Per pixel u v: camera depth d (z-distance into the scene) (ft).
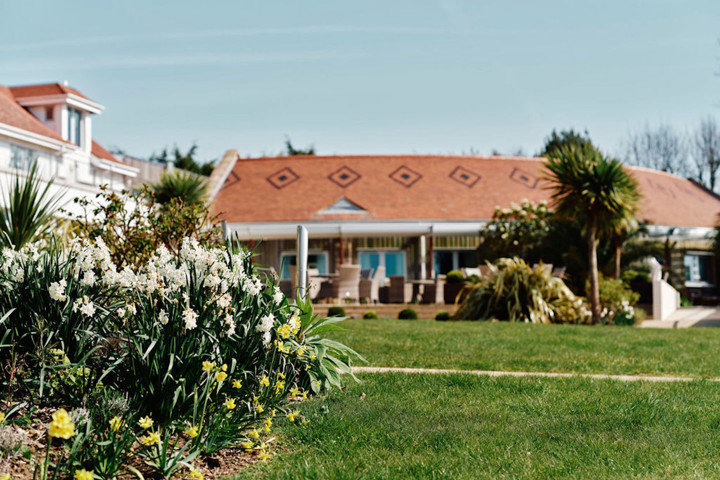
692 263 123.44
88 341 19.24
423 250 102.27
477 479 15.74
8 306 18.63
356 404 22.98
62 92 87.86
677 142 202.49
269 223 108.99
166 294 18.54
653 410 22.59
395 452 17.93
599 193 69.21
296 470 16.16
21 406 17.04
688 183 150.10
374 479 15.62
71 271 19.02
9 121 79.46
